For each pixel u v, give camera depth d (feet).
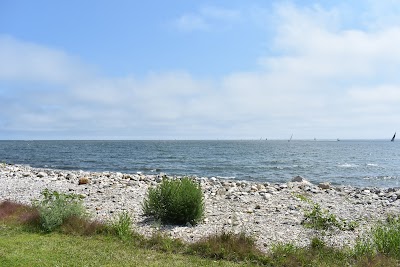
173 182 44.04
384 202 58.54
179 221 41.06
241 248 30.83
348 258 29.71
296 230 38.70
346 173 147.33
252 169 159.12
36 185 71.61
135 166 169.89
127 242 32.96
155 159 222.69
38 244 31.40
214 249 30.86
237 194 64.18
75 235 34.94
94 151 334.44
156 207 42.04
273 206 52.42
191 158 234.99
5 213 42.14
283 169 160.45
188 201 40.57
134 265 26.94
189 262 28.25
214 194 63.82
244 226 40.14
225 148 449.89
